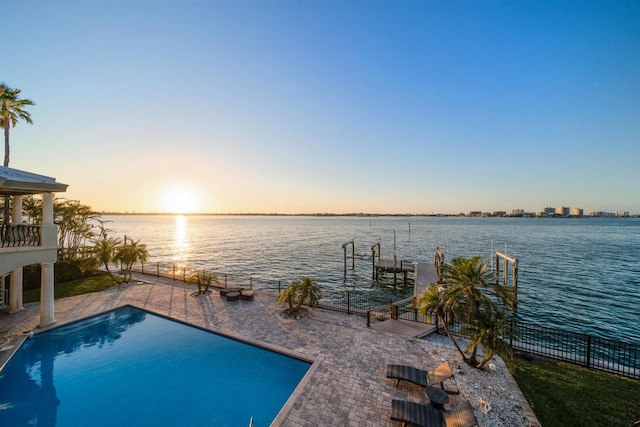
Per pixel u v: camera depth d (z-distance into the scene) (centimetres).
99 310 1631
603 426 770
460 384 955
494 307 1020
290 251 5412
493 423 775
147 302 1798
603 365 1085
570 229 10656
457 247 5781
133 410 884
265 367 1104
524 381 984
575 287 2844
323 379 975
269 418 852
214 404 911
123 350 1236
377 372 1021
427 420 729
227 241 7081
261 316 1568
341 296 2722
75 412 875
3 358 1123
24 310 1630
